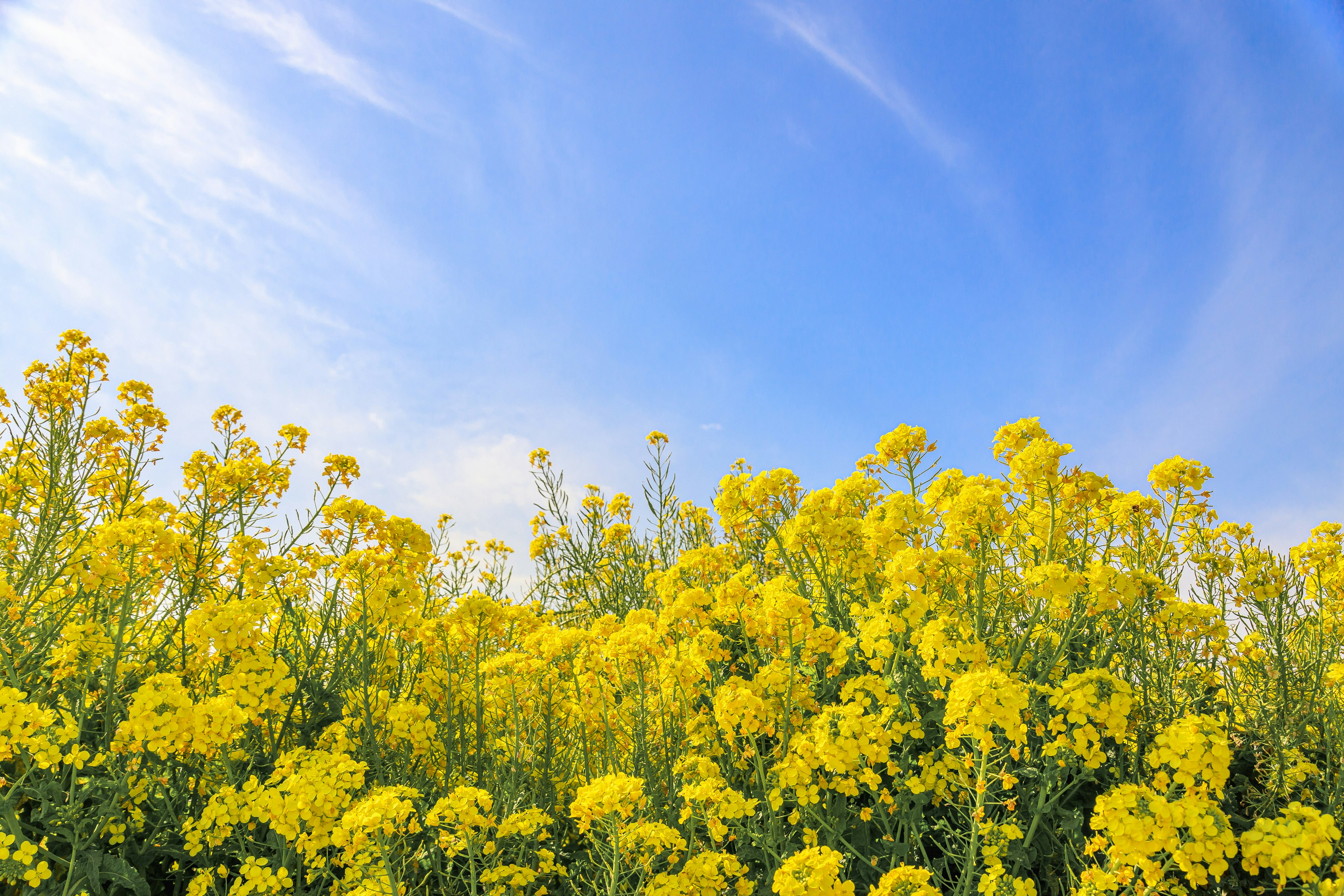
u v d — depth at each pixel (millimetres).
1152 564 886
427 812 732
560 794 831
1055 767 659
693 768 736
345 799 644
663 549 1262
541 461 1361
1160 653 835
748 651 847
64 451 889
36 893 624
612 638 764
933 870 658
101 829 655
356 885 655
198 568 842
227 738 646
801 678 783
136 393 934
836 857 578
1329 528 921
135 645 818
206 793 742
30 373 903
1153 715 757
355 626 854
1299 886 585
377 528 824
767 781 707
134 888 631
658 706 820
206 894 657
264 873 630
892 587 752
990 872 623
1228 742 809
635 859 677
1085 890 577
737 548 1055
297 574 888
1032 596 728
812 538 853
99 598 835
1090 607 724
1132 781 708
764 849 672
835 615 850
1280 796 746
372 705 812
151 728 624
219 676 745
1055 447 790
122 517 908
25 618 780
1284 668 804
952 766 670
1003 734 683
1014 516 833
